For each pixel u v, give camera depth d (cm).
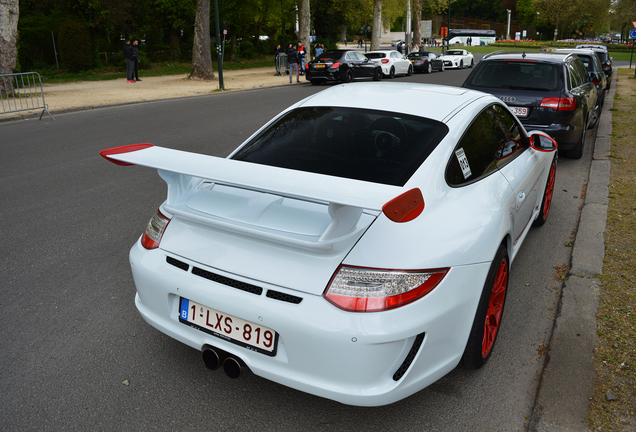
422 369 213
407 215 166
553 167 480
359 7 4784
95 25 2898
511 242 288
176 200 245
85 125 1121
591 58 1133
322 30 5362
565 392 250
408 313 198
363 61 2417
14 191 625
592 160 735
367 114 291
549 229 486
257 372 214
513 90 692
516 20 13025
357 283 196
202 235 229
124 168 740
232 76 2825
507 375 272
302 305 199
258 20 4588
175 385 264
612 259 399
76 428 233
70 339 307
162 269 235
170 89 1995
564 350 284
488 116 321
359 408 247
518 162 341
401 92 323
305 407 248
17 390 259
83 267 411
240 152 287
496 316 284
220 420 239
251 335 213
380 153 259
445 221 230
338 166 254
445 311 212
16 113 1270
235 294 212
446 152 259
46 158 801
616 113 1195
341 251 202
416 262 204
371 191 177
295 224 211
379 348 195
